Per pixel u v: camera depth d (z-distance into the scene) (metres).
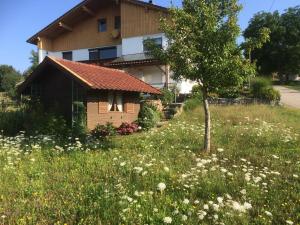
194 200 7.51
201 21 11.95
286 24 64.06
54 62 17.59
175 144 13.62
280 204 7.39
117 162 10.30
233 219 6.51
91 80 17.55
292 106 31.12
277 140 14.15
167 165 10.12
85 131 16.77
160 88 28.55
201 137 15.07
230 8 12.08
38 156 11.45
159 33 33.34
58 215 6.67
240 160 11.05
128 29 34.84
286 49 62.22
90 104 17.88
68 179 8.90
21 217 6.57
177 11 11.95
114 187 7.99
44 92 19.23
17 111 19.23
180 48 11.93
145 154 11.55
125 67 32.16
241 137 14.93
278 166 10.46
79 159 10.89
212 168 9.54
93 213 6.70
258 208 7.12
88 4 36.66
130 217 6.44
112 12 36.88
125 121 20.62
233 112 23.30
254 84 31.84
